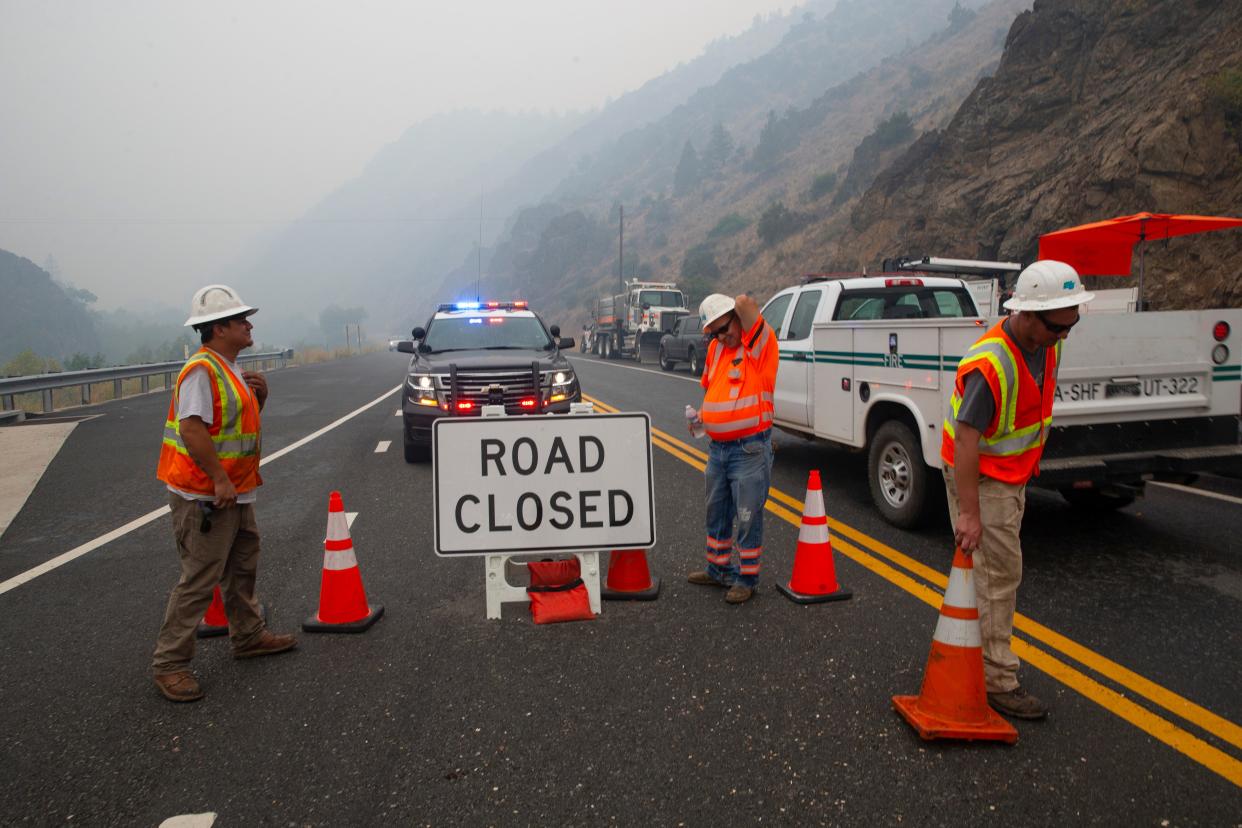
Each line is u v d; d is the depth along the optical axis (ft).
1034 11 102.06
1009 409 11.01
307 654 14.26
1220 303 53.11
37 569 19.58
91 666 13.93
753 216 294.66
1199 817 9.18
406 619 15.83
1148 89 75.87
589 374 76.74
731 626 14.93
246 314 13.44
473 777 10.29
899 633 14.38
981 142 100.58
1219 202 58.44
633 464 16.01
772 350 15.78
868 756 10.55
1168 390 18.31
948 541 19.67
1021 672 12.74
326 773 10.46
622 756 10.69
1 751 11.16
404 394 32.01
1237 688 12.10
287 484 28.60
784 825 9.20
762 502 15.97
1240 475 17.97
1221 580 16.58
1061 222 72.38
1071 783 9.87
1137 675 12.56
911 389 19.62
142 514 24.98
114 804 9.85
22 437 41.83
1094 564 17.74
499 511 15.83
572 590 15.92
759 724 11.42
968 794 9.70
